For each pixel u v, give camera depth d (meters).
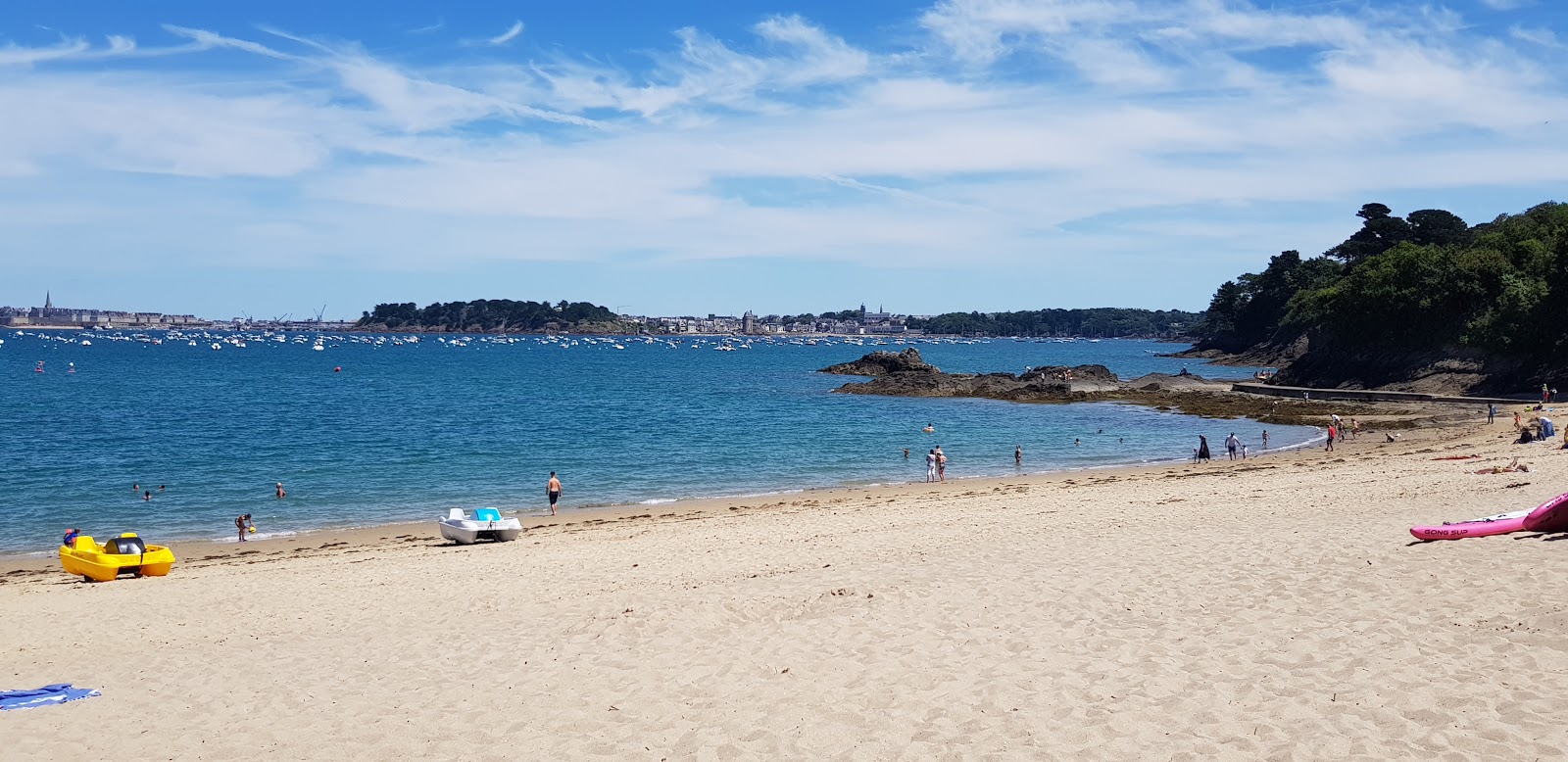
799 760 9.95
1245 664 11.80
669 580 21.22
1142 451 60.00
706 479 49.34
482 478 49.50
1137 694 11.04
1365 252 171.38
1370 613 13.27
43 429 70.62
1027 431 70.75
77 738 12.05
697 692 12.26
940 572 18.58
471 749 10.92
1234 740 9.61
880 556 22.55
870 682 12.14
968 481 47.16
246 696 13.61
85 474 50.09
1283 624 13.26
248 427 73.25
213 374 147.38
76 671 15.94
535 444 63.41
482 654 15.05
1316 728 9.72
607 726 11.33
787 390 115.06
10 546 34.28
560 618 17.22
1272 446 60.91
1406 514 22.50
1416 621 12.70
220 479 48.81
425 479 49.12
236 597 22.66
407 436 67.81
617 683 12.94
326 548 32.47
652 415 83.56
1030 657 12.74
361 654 15.77
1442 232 165.00
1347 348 111.12
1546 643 11.27
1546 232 112.12
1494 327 91.81
